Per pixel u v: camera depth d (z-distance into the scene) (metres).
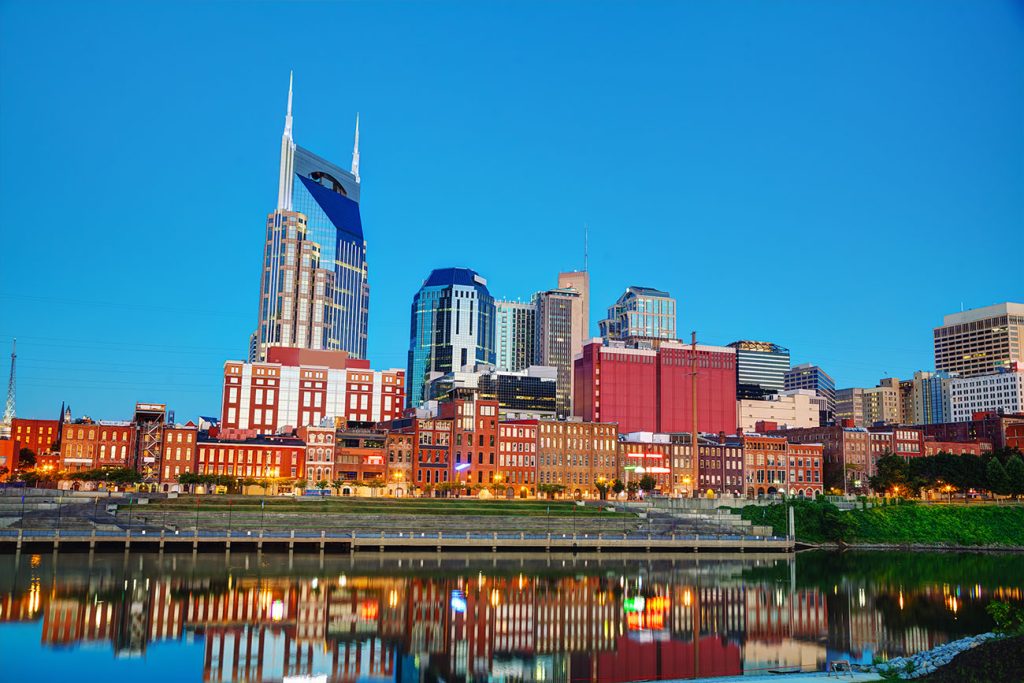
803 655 85.19
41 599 102.31
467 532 177.25
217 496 193.88
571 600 113.94
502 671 77.44
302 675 74.12
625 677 75.94
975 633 96.81
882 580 142.50
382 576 130.38
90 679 71.19
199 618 94.81
